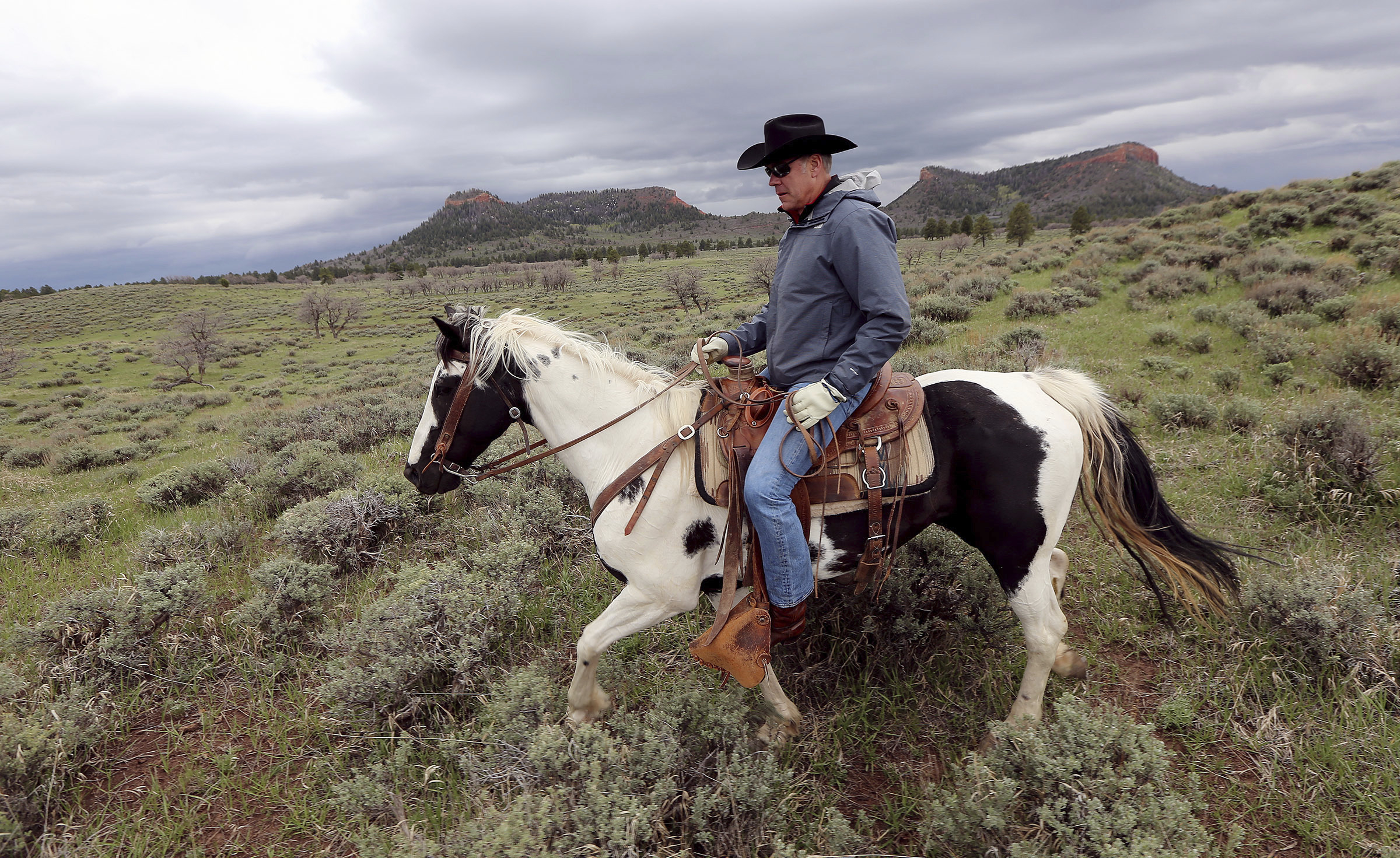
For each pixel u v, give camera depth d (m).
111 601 3.58
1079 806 1.99
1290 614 2.91
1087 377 2.74
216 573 4.70
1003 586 2.62
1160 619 3.33
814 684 3.02
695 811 2.14
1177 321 11.62
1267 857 2.19
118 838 2.50
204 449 14.05
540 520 4.39
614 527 2.46
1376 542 3.72
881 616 3.20
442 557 4.64
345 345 52.84
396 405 11.87
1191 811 2.30
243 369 44.53
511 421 2.71
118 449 14.93
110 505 7.08
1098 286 16.00
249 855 2.45
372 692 2.89
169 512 7.06
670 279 57.19
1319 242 17.89
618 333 31.05
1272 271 13.95
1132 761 2.05
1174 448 5.52
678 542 2.44
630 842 1.96
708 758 2.38
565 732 2.60
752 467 2.24
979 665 3.09
